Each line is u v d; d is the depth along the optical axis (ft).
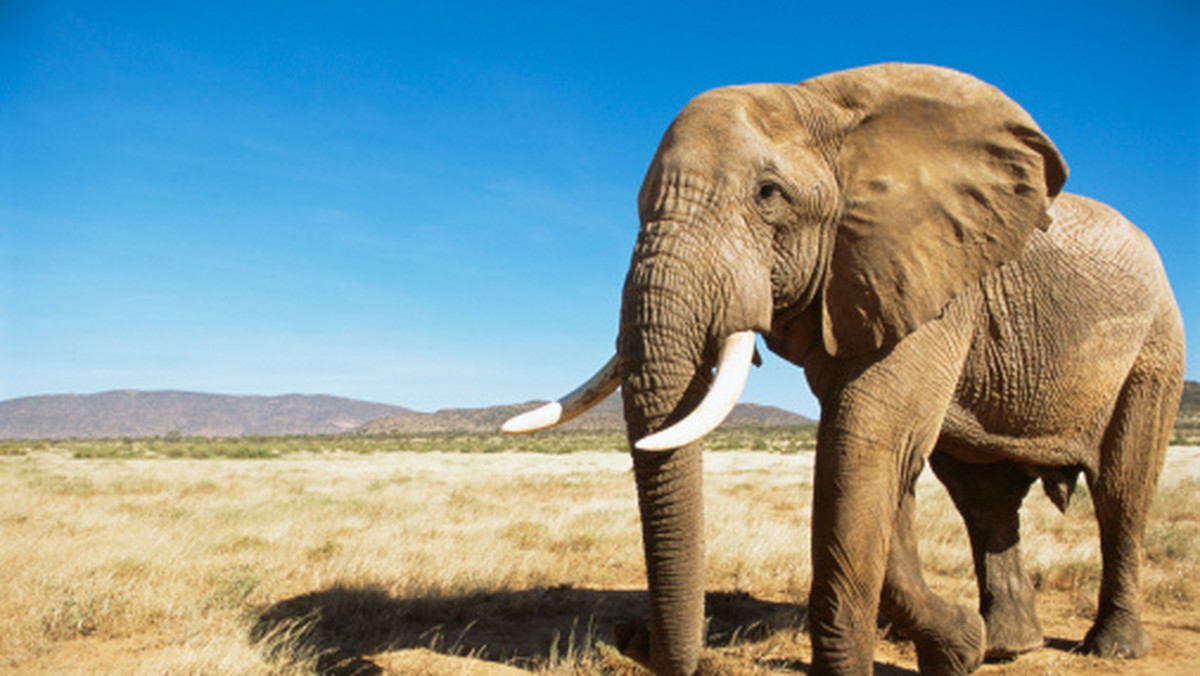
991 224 12.99
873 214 12.71
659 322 11.35
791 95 13.09
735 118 12.43
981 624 15.26
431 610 21.58
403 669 16.98
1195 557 30.94
